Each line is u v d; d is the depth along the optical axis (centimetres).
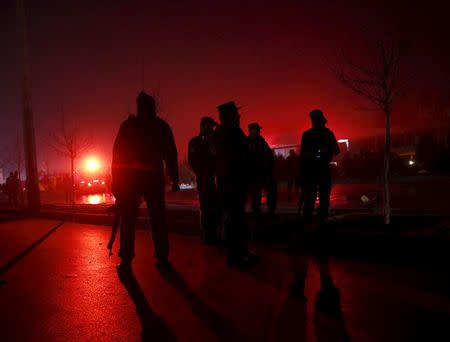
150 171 532
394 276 460
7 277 508
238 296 410
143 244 724
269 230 688
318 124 663
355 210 957
